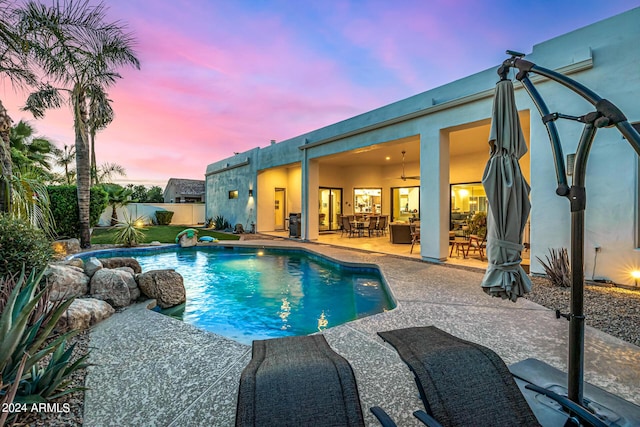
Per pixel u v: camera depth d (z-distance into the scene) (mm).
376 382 2357
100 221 19109
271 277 7387
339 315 4848
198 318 4738
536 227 5688
